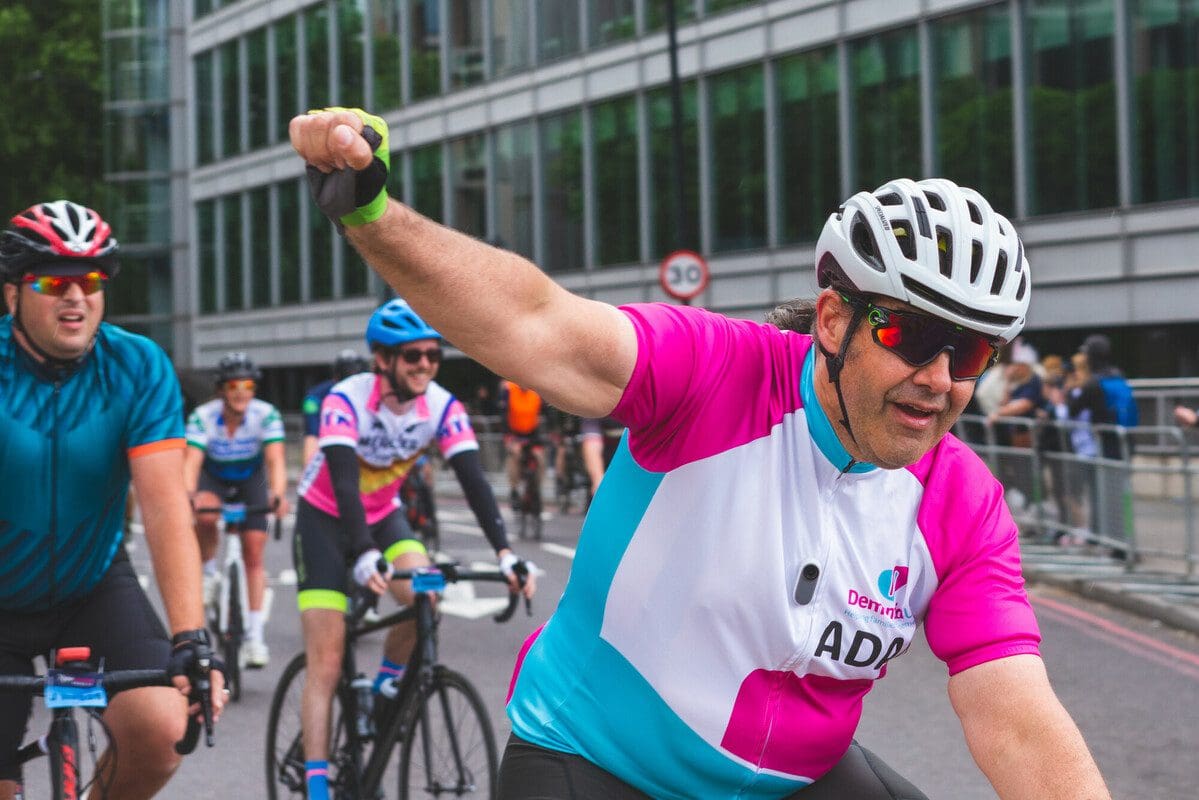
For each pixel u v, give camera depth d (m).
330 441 4.86
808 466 2.28
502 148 31.59
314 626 4.89
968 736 2.36
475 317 2.02
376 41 35.50
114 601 3.75
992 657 2.34
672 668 2.34
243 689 8.03
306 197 38.44
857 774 2.54
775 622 2.31
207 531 8.30
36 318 3.45
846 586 2.33
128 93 45.78
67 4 50.59
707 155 26.00
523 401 16.39
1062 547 12.54
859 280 2.13
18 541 3.59
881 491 2.32
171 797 5.62
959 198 2.13
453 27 32.94
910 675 7.91
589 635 2.42
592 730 2.42
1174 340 18.67
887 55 22.20
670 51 20.31
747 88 25.05
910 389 2.13
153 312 45.78
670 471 2.28
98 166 50.16
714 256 25.81
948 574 2.39
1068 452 12.36
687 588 2.30
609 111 28.42
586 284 29.09
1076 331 20.28
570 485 19.83
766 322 2.59
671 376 2.21
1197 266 17.91
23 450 3.52
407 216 1.96
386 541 5.34
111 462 3.63
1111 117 18.75
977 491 2.39
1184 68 17.78
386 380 5.05
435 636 4.77
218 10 42.22
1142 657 8.30
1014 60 20.03
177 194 45.66
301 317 38.75
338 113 1.88
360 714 4.91
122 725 3.63
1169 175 18.12
